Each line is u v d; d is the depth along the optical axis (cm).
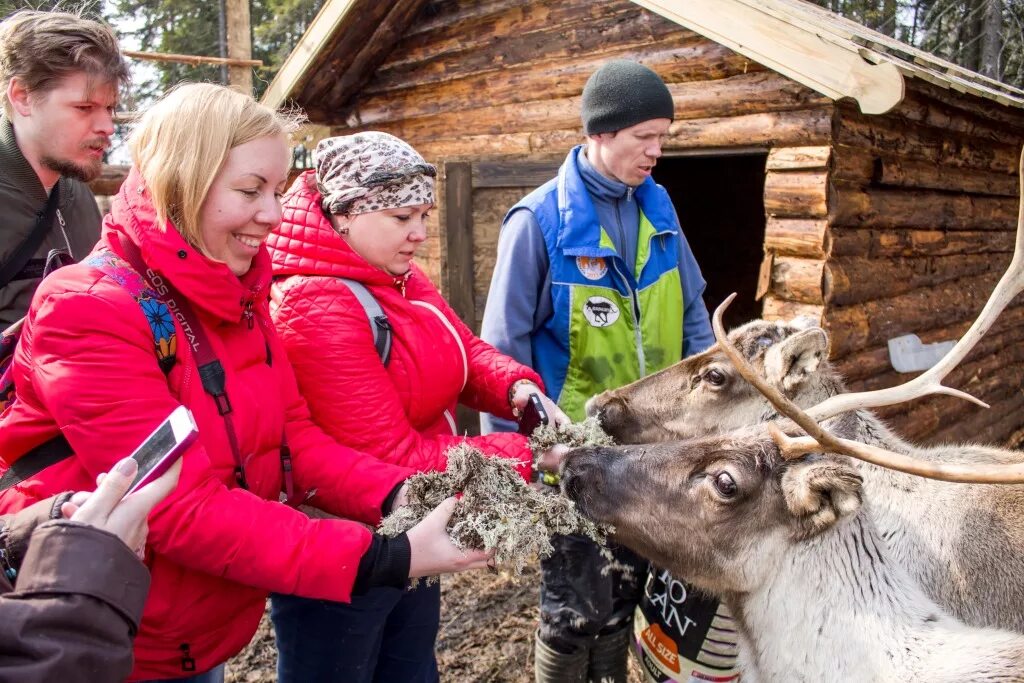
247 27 1006
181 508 174
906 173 558
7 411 186
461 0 691
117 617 144
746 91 514
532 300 319
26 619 135
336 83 802
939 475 203
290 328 230
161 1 1742
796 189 494
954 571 274
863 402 238
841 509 225
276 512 188
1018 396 849
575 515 232
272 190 191
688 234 1046
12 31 241
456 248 618
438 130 752
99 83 247
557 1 625
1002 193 763
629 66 313
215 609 196
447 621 454
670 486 253
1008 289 227
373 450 231
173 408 179
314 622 239
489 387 285
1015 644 209
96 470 173
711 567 252
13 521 156
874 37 582
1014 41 1551
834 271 492
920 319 605
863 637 225
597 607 289
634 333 332
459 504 209
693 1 492
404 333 241
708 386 320
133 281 179
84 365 170
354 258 233
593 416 315
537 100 657
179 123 176
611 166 319
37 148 252
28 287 265
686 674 299
